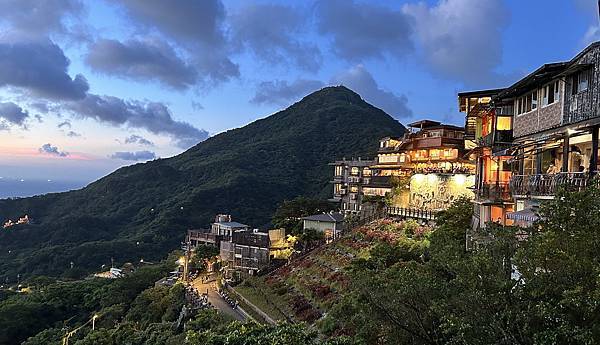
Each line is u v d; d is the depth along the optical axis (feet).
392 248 102.53
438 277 45.19
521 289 31.50
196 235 269.44
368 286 48.44
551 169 82.33
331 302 103.24
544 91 87.25
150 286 213.46
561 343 27.76
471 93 148.46
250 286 153.89
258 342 57.77
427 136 231.09
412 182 196.34
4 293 240.12
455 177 175.94
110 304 200.44
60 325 187.83
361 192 271.90
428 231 130.31
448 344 35.22
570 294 26.94
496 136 104.58
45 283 256.93
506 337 30.66
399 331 44.73
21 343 173.06
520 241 37.37
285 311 114.42
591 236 30.14
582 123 72.84
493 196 99.09
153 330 140.87
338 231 187.93
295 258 164.55
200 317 125.49
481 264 34.42
